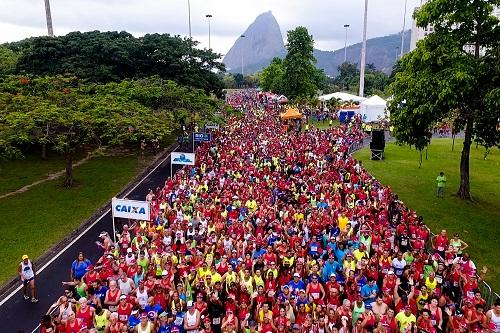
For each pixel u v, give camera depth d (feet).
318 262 45.44
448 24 78.33
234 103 286.25
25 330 44.88
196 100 127.13
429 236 59.72
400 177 103.60
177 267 45.98
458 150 137.18
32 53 141.18
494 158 125.90
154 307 38.93
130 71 148.36
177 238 53.31
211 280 42.65
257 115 210.18
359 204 68.13
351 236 53.47
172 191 76.13
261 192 74.08
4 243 66.49
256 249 49.52
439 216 77.10
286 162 100.89
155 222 61.41
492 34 76.79
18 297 51.80
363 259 46.09
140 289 39.93
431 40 78.07
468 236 68.80
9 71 142.92
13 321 46.65
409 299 39.96
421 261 46.55
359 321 36.24
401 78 82.43
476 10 75.20
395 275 43.29
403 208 66.64
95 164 118.93
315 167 95.96
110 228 74.49
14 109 89.86
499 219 76.02
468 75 69.92
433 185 96.58
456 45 74.74
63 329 35.65
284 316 35.63
